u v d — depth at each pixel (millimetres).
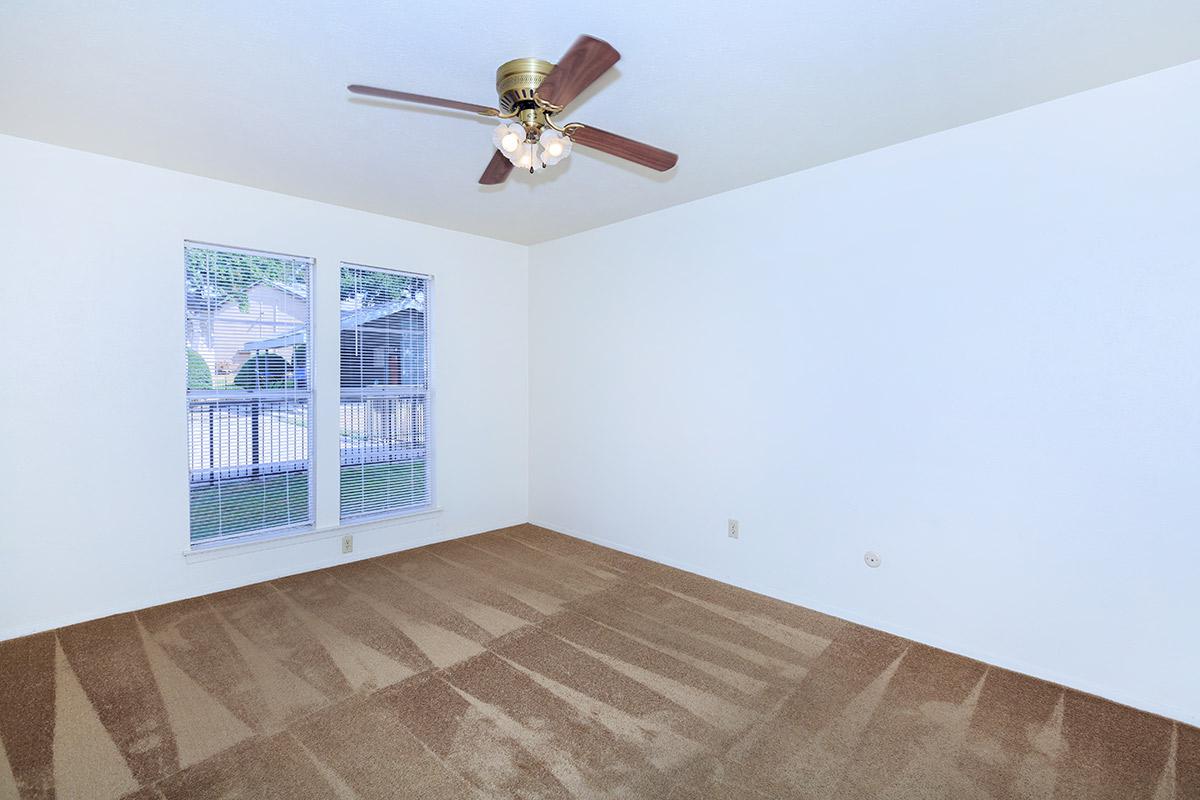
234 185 3244
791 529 3176
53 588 2783
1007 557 2465
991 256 2465
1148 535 2154
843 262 2918
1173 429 2098
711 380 3520
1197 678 2072
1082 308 2262
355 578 3527
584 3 1645
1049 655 2375
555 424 4605
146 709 2137
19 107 2312
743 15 1712
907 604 2756
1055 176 2301
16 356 2664
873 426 2844
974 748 1950
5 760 1847
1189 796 1732
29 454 2705
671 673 2434
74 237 2785
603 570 3705
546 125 1925
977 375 2521
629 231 3967
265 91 2180
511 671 2441
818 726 2070
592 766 1854
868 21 1750
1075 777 1813
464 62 1979
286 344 3537
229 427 3332
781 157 2873
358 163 2922
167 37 1814
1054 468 2344
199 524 3246
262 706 2166
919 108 2354
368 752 1912
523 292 4785
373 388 3928
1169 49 1927
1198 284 2039
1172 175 2070
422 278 4180
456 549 4129
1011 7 1686
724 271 3426
